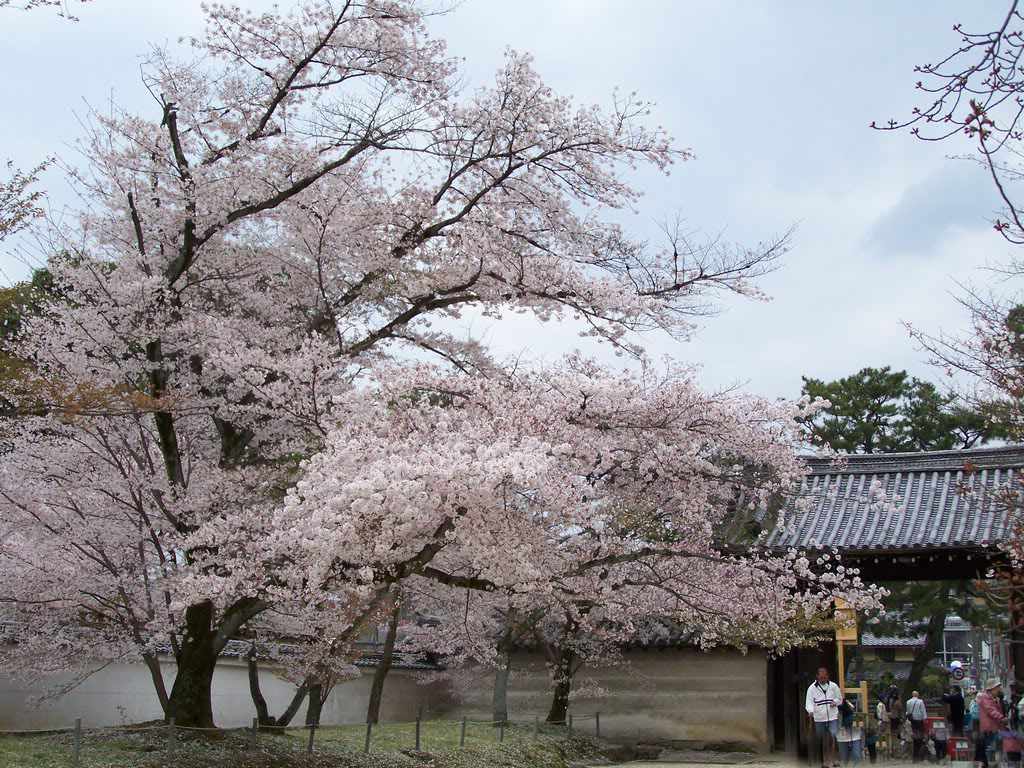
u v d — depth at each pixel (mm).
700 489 13656
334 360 12008
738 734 21812
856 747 17094
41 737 12375
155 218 12883
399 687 24859
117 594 12852
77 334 12070
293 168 12914
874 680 40281
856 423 33031
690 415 12344
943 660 40750
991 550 16109
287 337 13305
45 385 10656
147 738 12156
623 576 14219
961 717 18781
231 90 13078
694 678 22578
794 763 18891
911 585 29172
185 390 12695
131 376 12672
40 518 12445
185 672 12727
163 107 12688
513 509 10398
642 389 12250
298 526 9508
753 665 22188
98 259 13258
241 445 13602
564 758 18062
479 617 18641
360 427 10797
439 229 13453
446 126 13414
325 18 12805
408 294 13734
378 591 11672
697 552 13383
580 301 13203
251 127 13219
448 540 10938
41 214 10664
